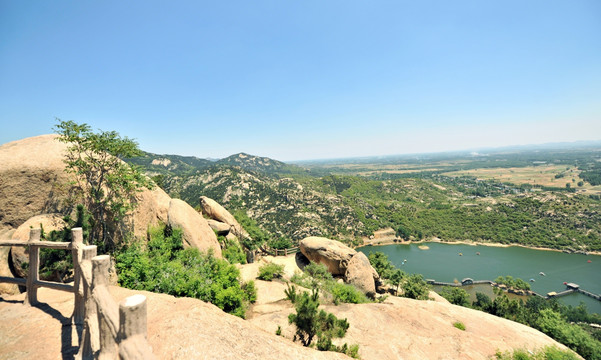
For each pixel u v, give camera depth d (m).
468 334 17.38
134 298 3.20
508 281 85.88
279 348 7.31
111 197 15.50
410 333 16.38
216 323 7.23
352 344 14.05
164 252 17.36
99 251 14.08
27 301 8.33
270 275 24.36
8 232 13.03
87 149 14.70
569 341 27.47
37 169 14.17
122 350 2.94
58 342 6.57
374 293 38.31
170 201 22.81
